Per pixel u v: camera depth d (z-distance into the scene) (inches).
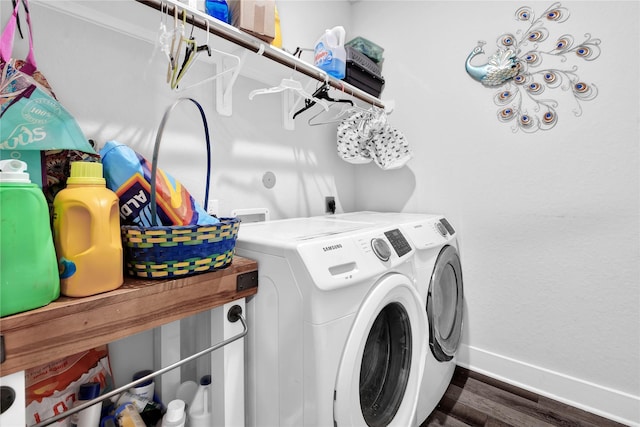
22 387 20.1
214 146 51.3
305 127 69.6
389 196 80.4
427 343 45.6
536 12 59.0
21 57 32.9
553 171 58.4
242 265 33.2
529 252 61.6
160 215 29.5
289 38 66.4
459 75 68.3
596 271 55.2
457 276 61.7
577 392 57.1
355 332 32.8
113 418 35.1
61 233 23.2
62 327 21.0
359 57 68.6
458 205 69.5
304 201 69.7
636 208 51.4
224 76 51.6
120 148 29.0
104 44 39.1
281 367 32.7
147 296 25.4
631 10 50.6
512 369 63.9
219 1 40.9
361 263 35.1
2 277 19.0
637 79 50.4
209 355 44.8
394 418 40.7
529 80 60.0
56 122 26.3
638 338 52.1
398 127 78.1
